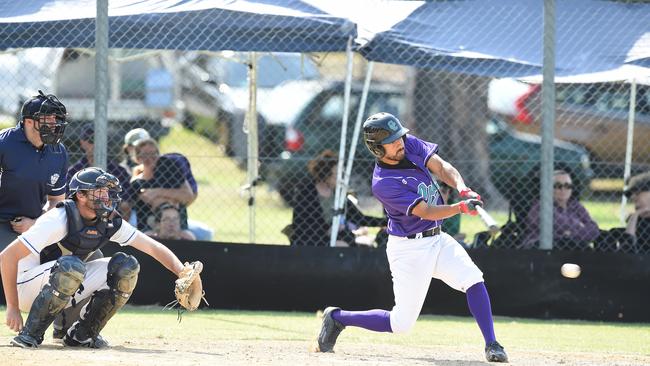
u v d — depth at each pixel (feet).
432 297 99.30
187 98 210.59
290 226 105.19
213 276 98.53
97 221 64.64
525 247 101.76
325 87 185.37
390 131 64.54
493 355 65.82
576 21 103.55
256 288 98.73
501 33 100.94
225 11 96.73
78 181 63.41
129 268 64.54
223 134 197.57
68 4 100.48
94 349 65.77
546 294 97.60
